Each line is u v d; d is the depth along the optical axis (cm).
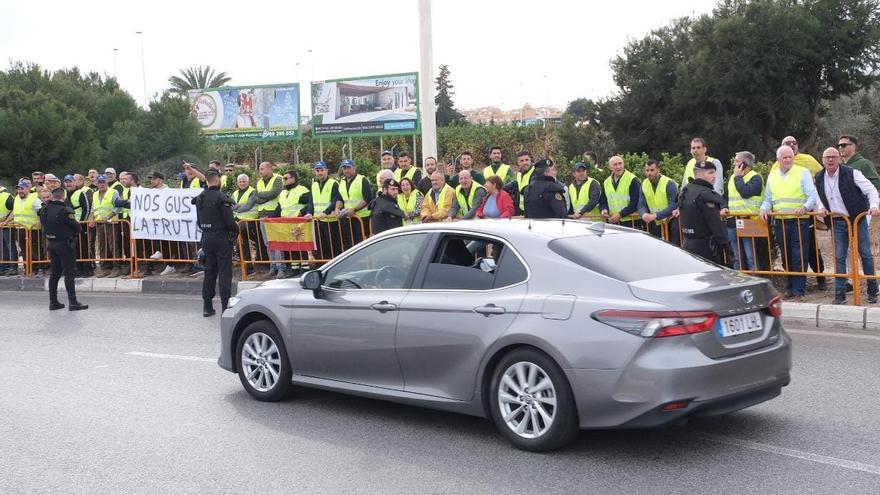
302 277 693
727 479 503
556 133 4828
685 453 552
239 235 1451
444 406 602
